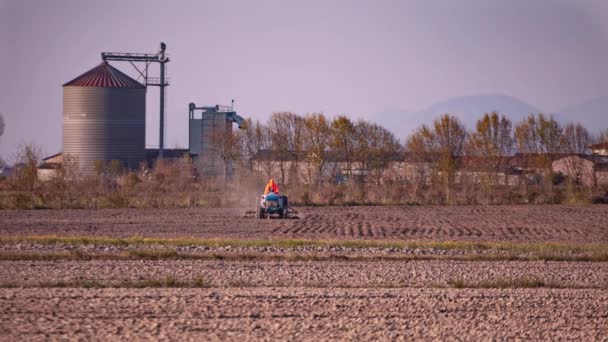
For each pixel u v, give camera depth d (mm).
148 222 181250
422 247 131125
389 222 189125
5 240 130000
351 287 90625
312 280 95938
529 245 135625
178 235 152000
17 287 88125
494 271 106562
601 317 75000
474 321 72062
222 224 177250
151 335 64438
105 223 178250
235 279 95812
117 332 65375
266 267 106688
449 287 92250
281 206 192500
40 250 121688
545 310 78000
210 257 115062
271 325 68812
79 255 114000
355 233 161750
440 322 71438
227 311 74562
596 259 120500
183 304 77562
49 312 73250
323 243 132500
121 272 100750
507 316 74625
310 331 66812
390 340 64062
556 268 110812
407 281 96312
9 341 61969
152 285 90000
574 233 169750
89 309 74812
